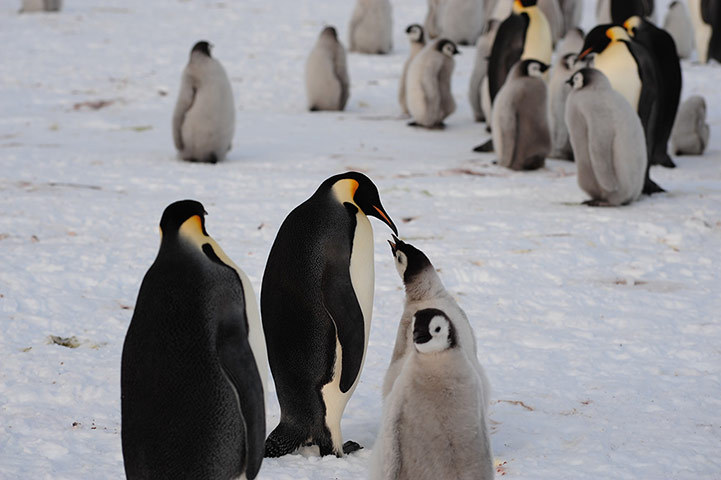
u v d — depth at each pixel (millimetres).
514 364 15031
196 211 8844
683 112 34094
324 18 66812
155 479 8680
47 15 65312
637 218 24375
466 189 28109
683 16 54000
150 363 8500
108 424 12609
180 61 52625
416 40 42906
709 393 13828
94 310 17188
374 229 23219
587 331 16625
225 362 8398
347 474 11219
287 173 30344
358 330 11305
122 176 29516
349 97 45656
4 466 11148
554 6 51812
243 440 8867
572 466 11367
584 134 25766
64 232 22609
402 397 9188
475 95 42219
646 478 11070
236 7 70750
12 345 15391
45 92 45156
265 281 11781
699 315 17453
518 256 20734
